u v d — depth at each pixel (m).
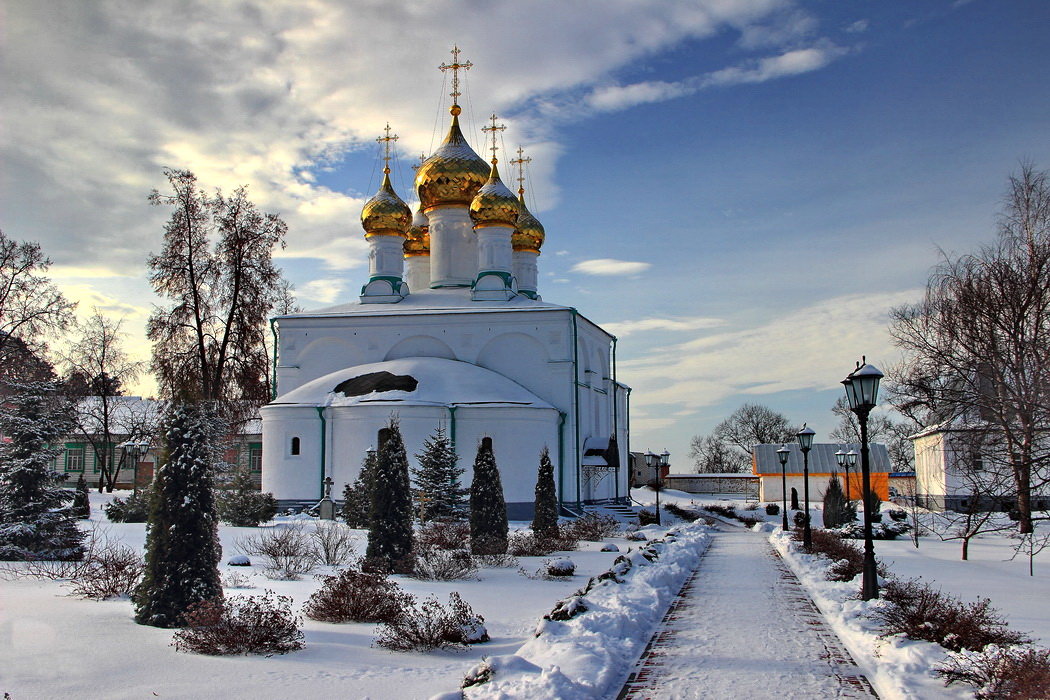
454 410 43.75
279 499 43.81
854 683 10.56
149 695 9.73
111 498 52.59
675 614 15.88
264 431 44.91
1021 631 13.69
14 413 23.91
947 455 44.34
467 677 10.09
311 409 44.09
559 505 45.50
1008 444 25.56
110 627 13.57
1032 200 31.84
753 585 20.52
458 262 55.06
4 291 47.28
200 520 14.36
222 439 45.25
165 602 13.86
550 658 11.04
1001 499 26.73
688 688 10.30
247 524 34.50
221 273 45.28
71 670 10.76
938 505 49.38
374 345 49.75
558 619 13.77
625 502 61.50
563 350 48.28
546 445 45.22
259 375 45.84
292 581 19.86
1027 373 27.03
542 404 45.59
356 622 14.91
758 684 10.49
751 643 13.04
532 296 60.38
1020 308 28.25
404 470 22.41
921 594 14.69
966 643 11.84
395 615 14.59
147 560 14.25
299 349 50.41
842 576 20.39
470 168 54.53
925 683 10.19
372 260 53.53
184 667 11.16
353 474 42.97
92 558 19.16
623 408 64.25
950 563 25.50
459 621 13.18
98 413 69.25
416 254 61.44
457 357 48.94
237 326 45.34
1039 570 23.58
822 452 78.12
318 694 9.98
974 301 29.22
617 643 12.43
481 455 28.05
